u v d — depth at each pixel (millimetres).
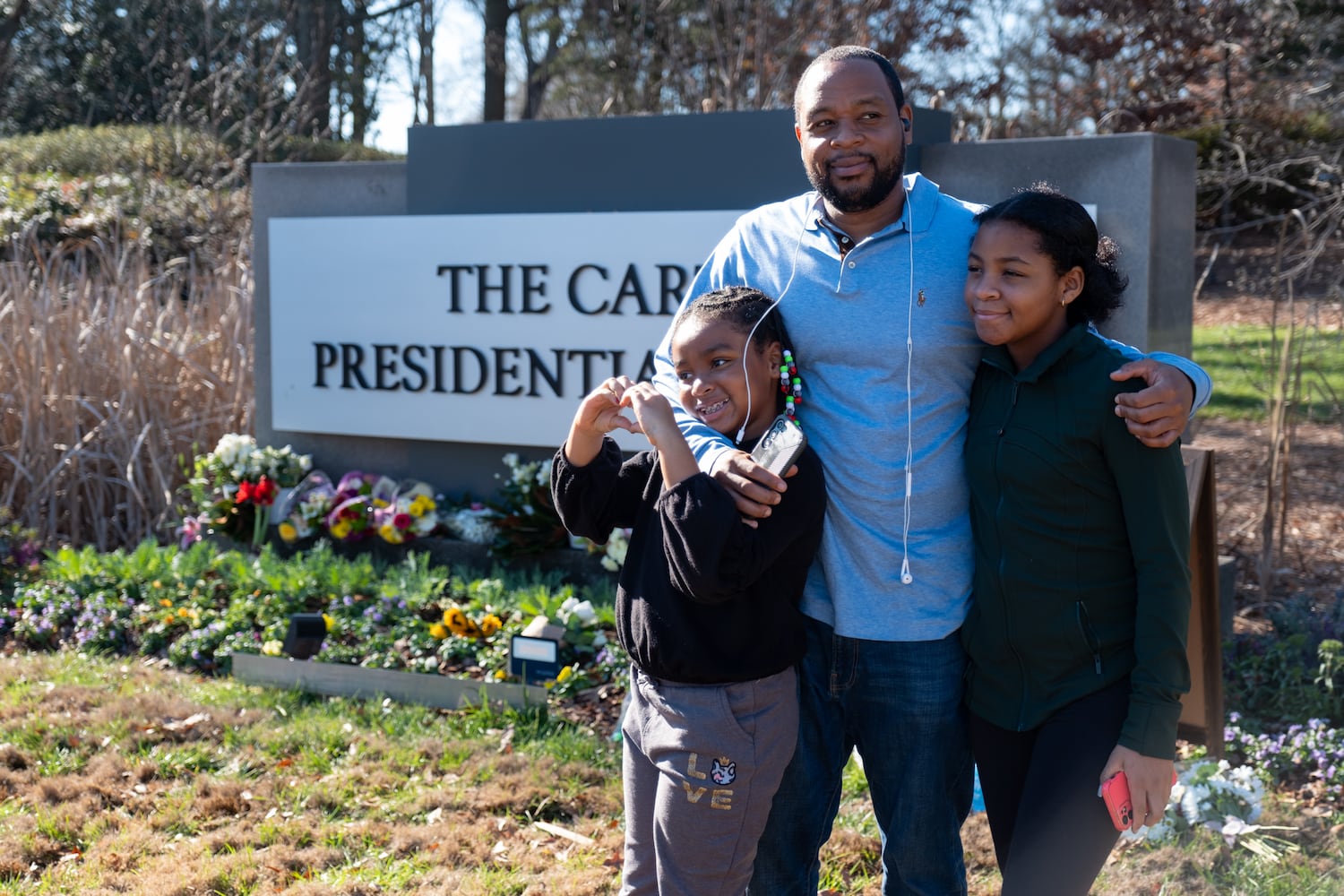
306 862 3520
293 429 6758
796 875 2588
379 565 6230
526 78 19469
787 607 2295
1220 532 7355
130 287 7762
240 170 13281
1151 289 5137
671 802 2227
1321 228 12109
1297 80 13031
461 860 3527
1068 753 2238
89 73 18953
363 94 21078
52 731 4430
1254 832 3535
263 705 4707
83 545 7078
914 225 2396
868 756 2514
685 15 13727
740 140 5707
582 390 6035
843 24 12320
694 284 2691
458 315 6285
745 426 2410
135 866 3525
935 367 2375
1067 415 2211
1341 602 5078
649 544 2318
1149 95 14695
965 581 2426
